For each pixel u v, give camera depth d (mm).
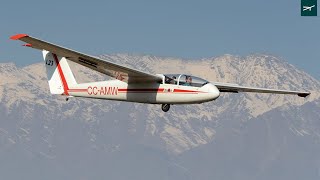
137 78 72000
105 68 71125
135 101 73250
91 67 72062
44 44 64562
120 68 69875
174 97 70625
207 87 69688
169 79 71188
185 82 70500
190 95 70000
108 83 75375
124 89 73750
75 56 68750
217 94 69250
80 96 78125
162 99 71312
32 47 65750
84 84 77750
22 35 61875
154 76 70938
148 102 72375
